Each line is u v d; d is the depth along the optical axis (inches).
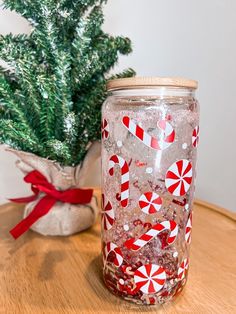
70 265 8.3
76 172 9.6
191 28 14.0
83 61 7.6
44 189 9.4
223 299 6.9
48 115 8.0
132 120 5.9
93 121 8.4
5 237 9.8
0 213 11.9
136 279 6.6
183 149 6.2
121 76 8.7
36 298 6.9
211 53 14.5
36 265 8.3
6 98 7.7
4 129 7.6
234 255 8.9
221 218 11.5
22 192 13.6
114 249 6.8
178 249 6.7
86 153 9.5
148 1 13.1
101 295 7.1
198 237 9.9
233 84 15.1
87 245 9.4
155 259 6.5
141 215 6.3
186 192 6.5
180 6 13.6
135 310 6.6
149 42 13.6
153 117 5.8
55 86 7.5
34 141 7.9
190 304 6.8
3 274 7.8
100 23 8.1
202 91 14.9
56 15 7.6
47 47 7.6
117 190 6.5
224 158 16.1
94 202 10.7
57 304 6.7
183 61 14.3
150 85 5.6
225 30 14.4
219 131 15.6
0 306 6.6
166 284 6.6
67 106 7.8
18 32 11.8
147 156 6.0
